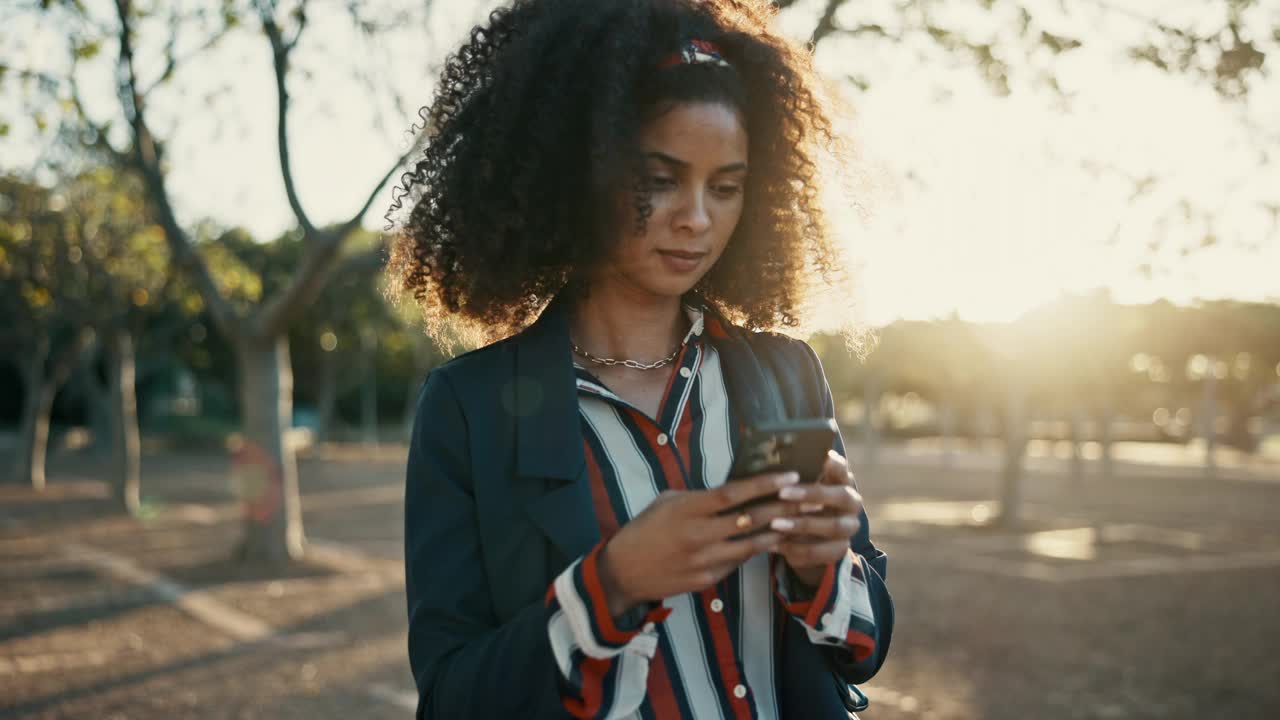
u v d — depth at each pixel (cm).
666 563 98
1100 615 909
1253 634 833
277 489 1159
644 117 118
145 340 2616
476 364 124
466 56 144
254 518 1155
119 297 1606
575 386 120
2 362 4234
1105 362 1822
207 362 3569
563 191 130
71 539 1384
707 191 121
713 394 129
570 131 128
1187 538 1480
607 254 125
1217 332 1838
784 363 135
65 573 1098
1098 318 1509
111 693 624
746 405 128
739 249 145
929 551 1328
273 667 692
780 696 122
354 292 2855
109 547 1305
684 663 117
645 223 118
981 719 594
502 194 133
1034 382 1578
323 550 1288
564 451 116
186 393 4641
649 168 118
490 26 142
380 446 4225
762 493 96
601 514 118
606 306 132
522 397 119
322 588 1009
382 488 2302
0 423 4525
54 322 1836
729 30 133
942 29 462
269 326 1125
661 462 122
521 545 114
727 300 147
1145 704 628
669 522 97
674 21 125
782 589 116
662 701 115
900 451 3975
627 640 101
